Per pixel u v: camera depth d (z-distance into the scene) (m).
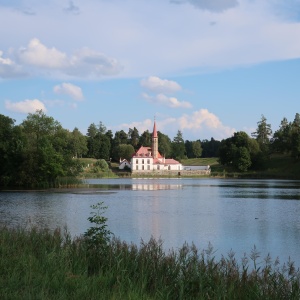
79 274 14.66
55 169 92.50
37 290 12.08
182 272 15.32
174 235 29.92
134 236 29.30
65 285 12.99
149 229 32.53
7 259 15.53
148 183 119.88
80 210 45.69
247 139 179.00
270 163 178.75
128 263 15.84
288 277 16.72
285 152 191.38
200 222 36.72
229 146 183.88
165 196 68.12
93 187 95.38
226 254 23.52
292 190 82.44
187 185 107.56
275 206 51.25
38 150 92.75
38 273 13.92
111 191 80.88
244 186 99.44
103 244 17.41
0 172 93.62
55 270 14.55
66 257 16.28
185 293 13.49
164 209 47.69
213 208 48.81
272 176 158.12
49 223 35.41
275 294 13.18
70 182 95.12
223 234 30.44
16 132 96.69
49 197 64.69
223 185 105.75
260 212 44.81
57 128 143.00
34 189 86.19
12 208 47.78
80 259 16.34
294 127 186.88
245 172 173.75
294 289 13.51
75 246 18.08
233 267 15.98
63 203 54.28
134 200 60.00
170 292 13.34
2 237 19.48
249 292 13.35
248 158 172.62
